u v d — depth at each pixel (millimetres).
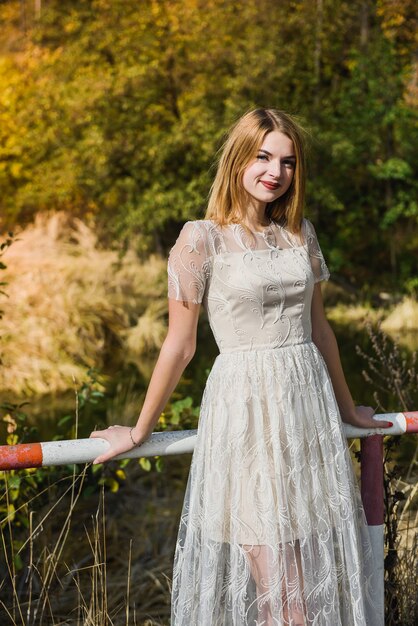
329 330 2127
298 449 1898
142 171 12180
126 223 12453
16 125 13609
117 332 9570
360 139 12727
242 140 1974
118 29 12148
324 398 1994
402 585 2383
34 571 3125
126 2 12195
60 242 11602
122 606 3014
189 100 11938
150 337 9586
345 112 12883
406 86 13406
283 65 12055
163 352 1920
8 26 16812
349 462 2008
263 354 1929
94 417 5809
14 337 8023
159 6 12156
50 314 8867
